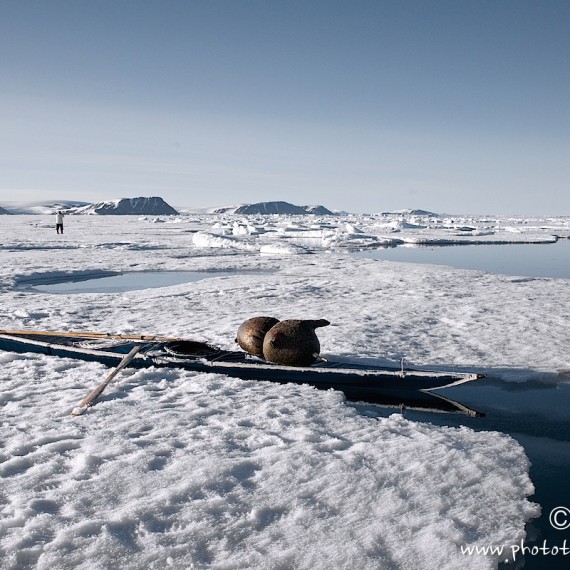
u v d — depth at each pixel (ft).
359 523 10.20
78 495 10.98
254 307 35.73
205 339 25.86
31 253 80.79
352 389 18.56
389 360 21.67
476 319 31.27
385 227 210.79
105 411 15.93
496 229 210.38
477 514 10.64
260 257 80.02
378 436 14.20
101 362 21.65
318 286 46.29
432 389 18.37
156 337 22.89
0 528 9.75
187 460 12.56
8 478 11.69
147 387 18.35
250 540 9.67
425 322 30.42
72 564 8.84
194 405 16.51
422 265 65.87
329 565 8.99
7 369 20.59
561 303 36.94
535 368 21.36
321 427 14.80
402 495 11.18
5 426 14.71
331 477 11.84
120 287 50.19
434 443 13.67
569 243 132.36
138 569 8.80
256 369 19.56
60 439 13.85
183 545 9.39
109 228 183.62
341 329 27.96
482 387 19.61
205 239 106.32
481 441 14.15
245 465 12.41
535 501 11.50
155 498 10.85
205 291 43.09
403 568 8.98
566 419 16.49
